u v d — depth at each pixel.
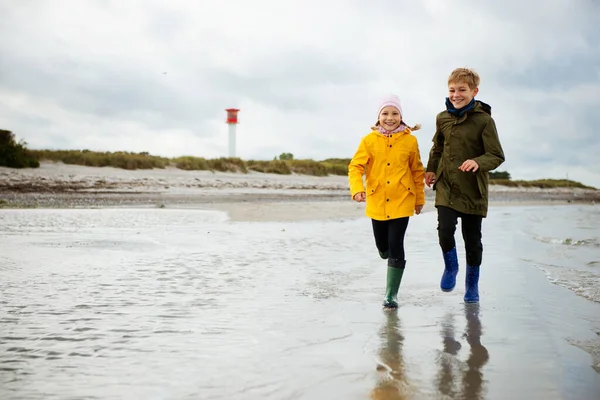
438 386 1.99
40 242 5.95
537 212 14.38
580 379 2.07
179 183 23.75
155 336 2.59
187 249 5.69
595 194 53.31
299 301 3.38
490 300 3.47
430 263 4.98
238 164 31.91
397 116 3.77
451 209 3.68
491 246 6.21
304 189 28.59
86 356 2.29
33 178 19.67
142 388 1.94
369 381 2.03
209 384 1.98
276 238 6.84
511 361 2.27
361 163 3.79
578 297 3.54
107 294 3.49
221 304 3.26
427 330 2.76
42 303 3.22
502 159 3.65
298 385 1.98
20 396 1.86
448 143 3.78
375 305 3.31
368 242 6.48
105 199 15.77
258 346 2.45
